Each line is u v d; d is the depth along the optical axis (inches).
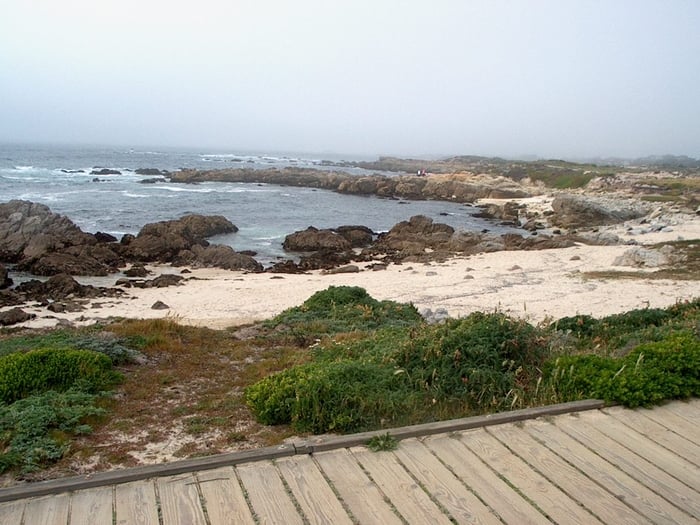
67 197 2063.2
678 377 217.8
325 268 1123.9
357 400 211.3
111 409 231.0
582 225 1867.6
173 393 256.5
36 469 172.7
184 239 1255.5
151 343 350.0
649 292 775.7
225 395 253.3
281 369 303.9
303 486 150.7
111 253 1104.2
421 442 177.2
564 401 215.8
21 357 256.8
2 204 1249.4
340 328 440.1
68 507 139.1
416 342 265.6
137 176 3169.3
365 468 160.6
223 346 367.6
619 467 163.2
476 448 173.3
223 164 5019.7
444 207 2495.1
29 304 772.6
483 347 250.7
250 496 145.5
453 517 138.0
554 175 3400.6
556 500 146.2
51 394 233.9
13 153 5177.2
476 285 868.0
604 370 222.8
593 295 761.6
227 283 935.0
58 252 1061.8
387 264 1154.7
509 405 217.0
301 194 2723.9
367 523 135.1
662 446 176.7
